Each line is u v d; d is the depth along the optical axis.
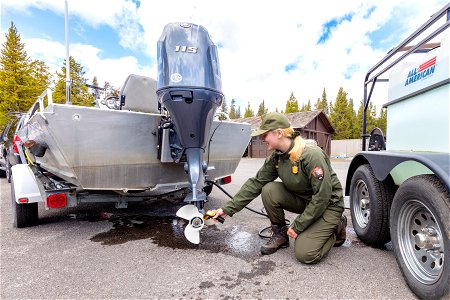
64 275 1.76
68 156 2.06
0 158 7.58
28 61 22.98
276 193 2.13
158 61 2.11
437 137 1.66
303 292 1.52
